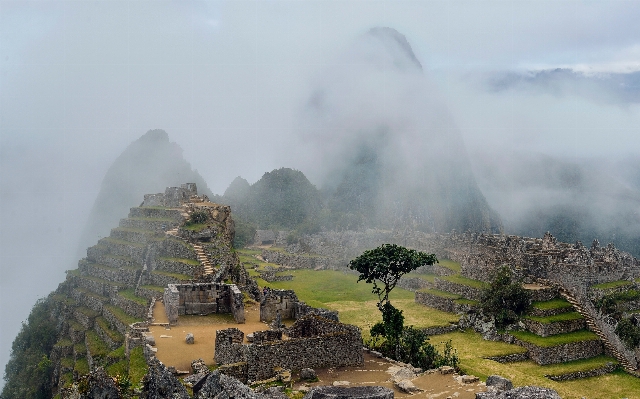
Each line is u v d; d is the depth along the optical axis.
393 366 52.88
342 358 52.44
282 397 35.28
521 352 86.94
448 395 42.25
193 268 94.50
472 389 43.53
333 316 67.75
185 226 109.19
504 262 110.81
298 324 58.84
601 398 72.31
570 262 103.50
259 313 71.56
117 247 125.81
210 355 52.28
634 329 87.81
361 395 34.78
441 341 93.75
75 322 115.44
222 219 119.06
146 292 97.81
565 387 73.00
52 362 109.69
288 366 49.91
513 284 99.62
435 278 121.69
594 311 94.31
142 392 34.81
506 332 94.12
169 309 66.75
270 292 69.75
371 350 60.66
